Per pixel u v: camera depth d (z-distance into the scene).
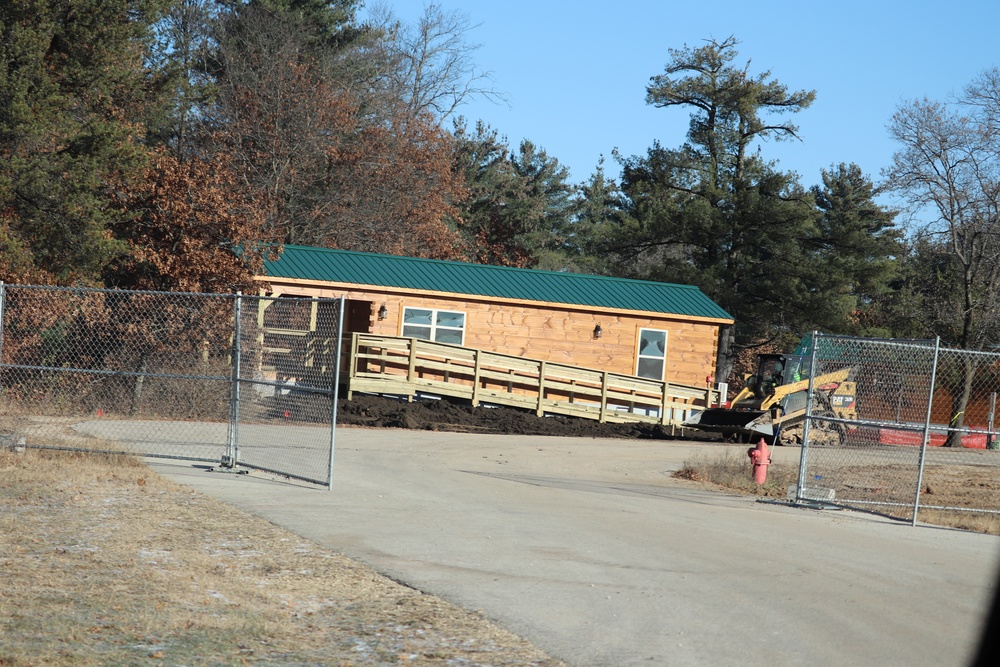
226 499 10.90
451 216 45.72
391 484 12.98
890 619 7.41
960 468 22.44
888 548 10.62
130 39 26.50
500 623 6.81
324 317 23.83
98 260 22.28
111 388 18.92
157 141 38.25
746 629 6.94
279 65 38.47
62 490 10.72
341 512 10.58
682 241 44.31
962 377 30.80
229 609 6.82
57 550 8.15
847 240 42.69
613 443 22.08
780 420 24.95
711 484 16.23
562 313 26.92
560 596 7.61
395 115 44.81
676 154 46.50
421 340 24.16
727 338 42.41
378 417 22.14
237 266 23.34
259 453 14.93
